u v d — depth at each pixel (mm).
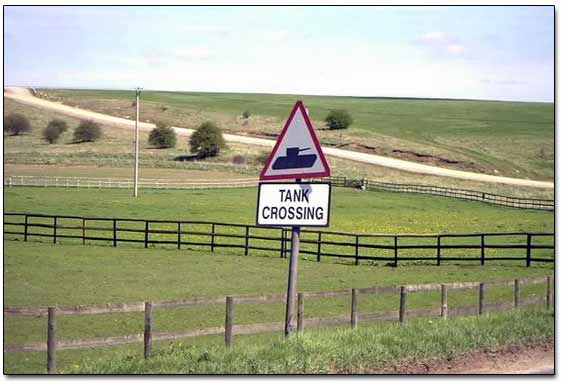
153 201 64375
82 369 11500
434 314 15273
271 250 36125
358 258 33344
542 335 13664
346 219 58156
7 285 26109
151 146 114688
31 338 16922
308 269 31578
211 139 103438
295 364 10984
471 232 49469
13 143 115812
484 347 12812
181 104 178500
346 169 99188
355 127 145875
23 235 42125
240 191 74562
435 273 30031
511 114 172000
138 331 17719
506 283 16766
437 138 135125
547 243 41500
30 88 179500
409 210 66062
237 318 19438
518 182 99812
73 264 31984
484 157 118312
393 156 116188
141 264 32406
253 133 132625
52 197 64938
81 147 113062
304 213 10688
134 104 166500
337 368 11258
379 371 11266
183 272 30141
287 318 11555
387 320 17359
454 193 77625
